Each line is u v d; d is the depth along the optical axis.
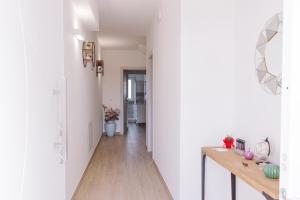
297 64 0.73
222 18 2.55
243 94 2.37
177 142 2.67
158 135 4.08
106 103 7.76
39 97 1.16
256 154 2.03
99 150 5.67
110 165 4.52
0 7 0.81
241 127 2.41
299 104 0.73
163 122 3.58
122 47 7.38
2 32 0.82
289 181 0.74
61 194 1.56
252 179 1.55
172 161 2.95
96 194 3.23
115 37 6.12
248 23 2.28
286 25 0.75
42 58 1.21
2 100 0.82
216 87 2.56
